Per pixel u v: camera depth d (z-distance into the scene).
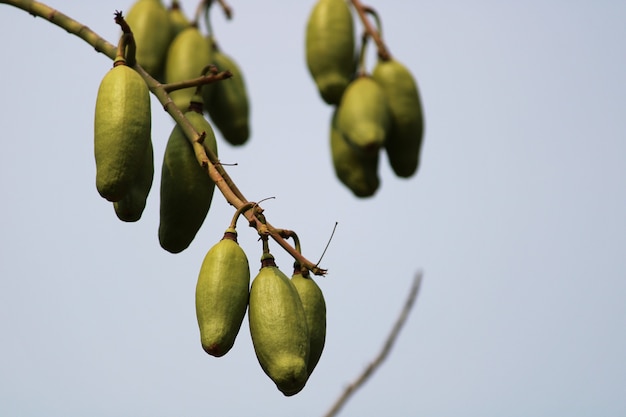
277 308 2.47
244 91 3.30
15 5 2.71
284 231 2.52
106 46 2.67
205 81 2.65
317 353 2.53
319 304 2.54
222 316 2.48
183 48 3.23
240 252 2.51
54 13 2.69
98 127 2.53
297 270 2.55
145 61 3.22
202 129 2.63
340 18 3.27
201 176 2.60
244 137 3.30
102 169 2.52
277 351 2.46
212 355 2.48
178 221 2.61
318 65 3.26
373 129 3.18
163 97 2.62
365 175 3.26
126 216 2.59
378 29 3.29
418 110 3.25
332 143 3.28
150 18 3.24
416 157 3.27
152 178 2.61
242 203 2.53
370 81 3.25
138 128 2.53
